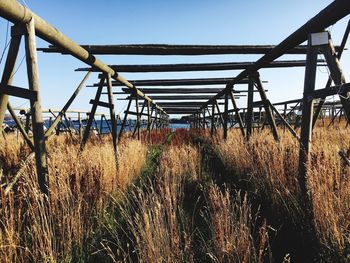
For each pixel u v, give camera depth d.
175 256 2.26
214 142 10.66
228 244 2.18
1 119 3.06
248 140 6.68
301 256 2.58
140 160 6.42
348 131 7.75
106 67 5.91
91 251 2.66
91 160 4.14
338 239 2.32
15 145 5.25
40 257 2.32
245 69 6.67
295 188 3.45
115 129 6.13
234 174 5.59
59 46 3.91
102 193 3.52
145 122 24.55
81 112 12.12
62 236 2.53
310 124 3.40
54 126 4.38
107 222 3.16
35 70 2.94
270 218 3.34
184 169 5.23
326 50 3.34
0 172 2.96
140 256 2.26
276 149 4.27
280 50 4.66
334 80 3.26
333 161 3.00
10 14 2.63
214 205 2.86
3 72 2.95
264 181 3.98
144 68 6.49
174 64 6.46
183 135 14.26
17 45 2.94
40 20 3.15
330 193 2.59
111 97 6.15
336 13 3.00
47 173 3.06
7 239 2.13
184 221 3.27
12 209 2.25
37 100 2.95
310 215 2.90
